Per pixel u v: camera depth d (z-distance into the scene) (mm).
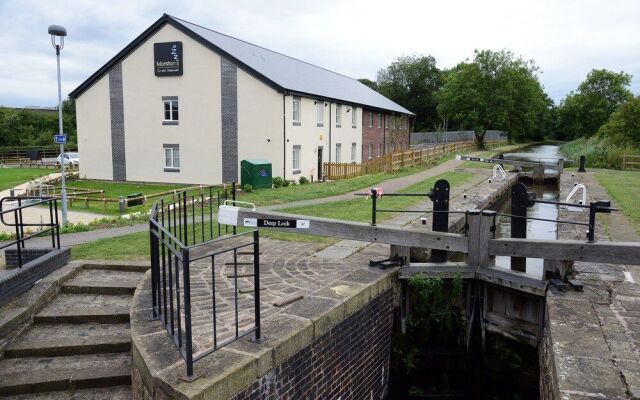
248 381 4363
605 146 33875
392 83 84188
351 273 7184
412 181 23062
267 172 23266
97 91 30734
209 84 27672
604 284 6844
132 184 29641
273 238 9500
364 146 37844
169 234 4527
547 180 26141
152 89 29203
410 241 7500
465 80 55688
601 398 4133
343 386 6078
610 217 12180
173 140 29141
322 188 20656
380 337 7066
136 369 4824
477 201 16031
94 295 7117
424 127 84500
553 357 4898
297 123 27422
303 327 5133
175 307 5707
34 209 19453
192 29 27797
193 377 4055
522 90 56469
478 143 56500
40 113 66188
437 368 7922
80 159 31891
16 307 6254
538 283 6977
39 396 5344
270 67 29578
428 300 7742
